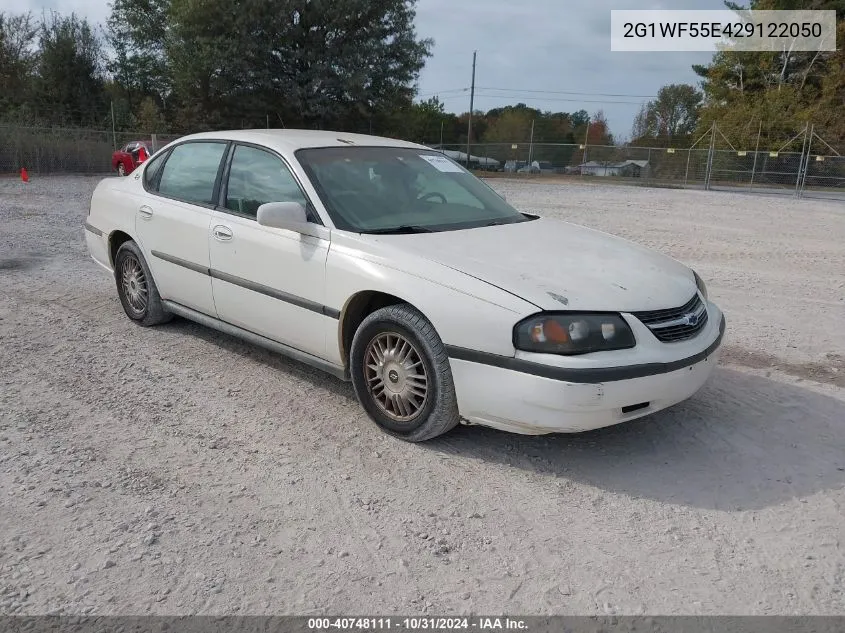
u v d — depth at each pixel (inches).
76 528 116.2
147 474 134.4
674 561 111.9
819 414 169.2
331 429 155.8
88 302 253.9
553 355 127.5
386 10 1413.6
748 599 103.3
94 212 237.8
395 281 144.3
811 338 232.7
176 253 198.5
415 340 142.7
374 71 1412.4
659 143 2012.8
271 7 1305.4
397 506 125.9
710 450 149.4
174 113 1620.3
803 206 805.9
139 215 212.4
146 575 105.1
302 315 164.2
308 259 160.6
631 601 102.5
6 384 175.5
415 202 176.7
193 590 102.2
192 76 1341.0
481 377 133.6
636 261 156.8
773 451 149.5
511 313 129.9
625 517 124.2
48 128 1098.7
